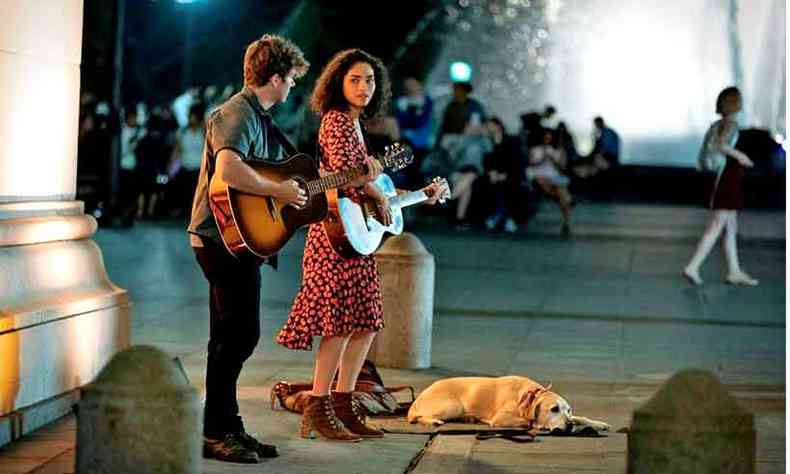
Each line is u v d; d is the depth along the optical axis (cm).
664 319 1767
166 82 4956
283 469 905
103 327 1096
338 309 977
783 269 2459
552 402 1035
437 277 2214
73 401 1047
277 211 903
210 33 5044
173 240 2778
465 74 4109
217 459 924
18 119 1026
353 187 961
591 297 1989
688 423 675
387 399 1102
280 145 934
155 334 1548
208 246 909
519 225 3297
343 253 966
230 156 878
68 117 1107
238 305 916
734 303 1955
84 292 1081
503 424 1046
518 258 2556
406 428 1049
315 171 924
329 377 995
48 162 1075
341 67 972
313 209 920
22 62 1027
